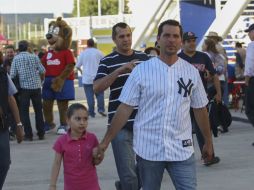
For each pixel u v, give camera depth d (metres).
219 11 22.69
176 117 6.25
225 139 15.30
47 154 13.99
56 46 16.97
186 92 6.27
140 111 6.38
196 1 24.00
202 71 11.23
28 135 16.09
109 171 11.69
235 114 19.78
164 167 6.39
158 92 6.23
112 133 6.59
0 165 8.09
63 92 17.05
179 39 6.29
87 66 20.69
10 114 9.17
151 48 12.62
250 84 13.80
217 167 11.73
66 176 7.11
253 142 14.48
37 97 16.14
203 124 6.62
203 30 24.05
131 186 7.96
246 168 11.60
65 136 7.14
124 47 8.11
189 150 6.34
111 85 8.01
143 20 26.89
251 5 26.31
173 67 6.30
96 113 22.45
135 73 6.35
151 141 6.28
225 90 17.75
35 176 11.48
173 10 29.11
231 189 9.94
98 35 41.41
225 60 17.34
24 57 15.84
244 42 24.69
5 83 8.16
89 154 7.08
